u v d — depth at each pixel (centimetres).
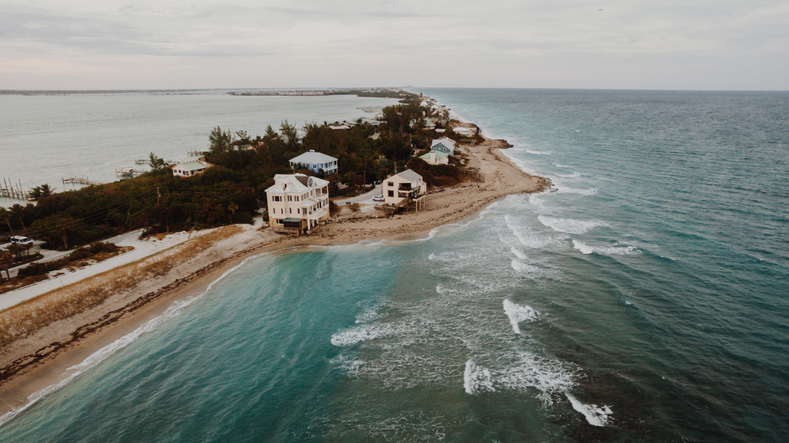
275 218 6438
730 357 3244
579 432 2628
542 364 3278
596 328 3709
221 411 2958
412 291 4556
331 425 2797
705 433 2561
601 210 7062
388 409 2912
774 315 3781
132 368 3431
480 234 6169
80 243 5822
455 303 4250
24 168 11594
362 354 3522
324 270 5206
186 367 3441
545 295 4306
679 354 3303
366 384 3169
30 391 3164
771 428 2577
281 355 3566
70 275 4672
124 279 4669
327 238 6238
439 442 2619
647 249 5319
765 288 4253
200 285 4916
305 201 6394
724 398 2839
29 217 6259
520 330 3731
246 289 4784
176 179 8000
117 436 2752
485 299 4297
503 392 3006
